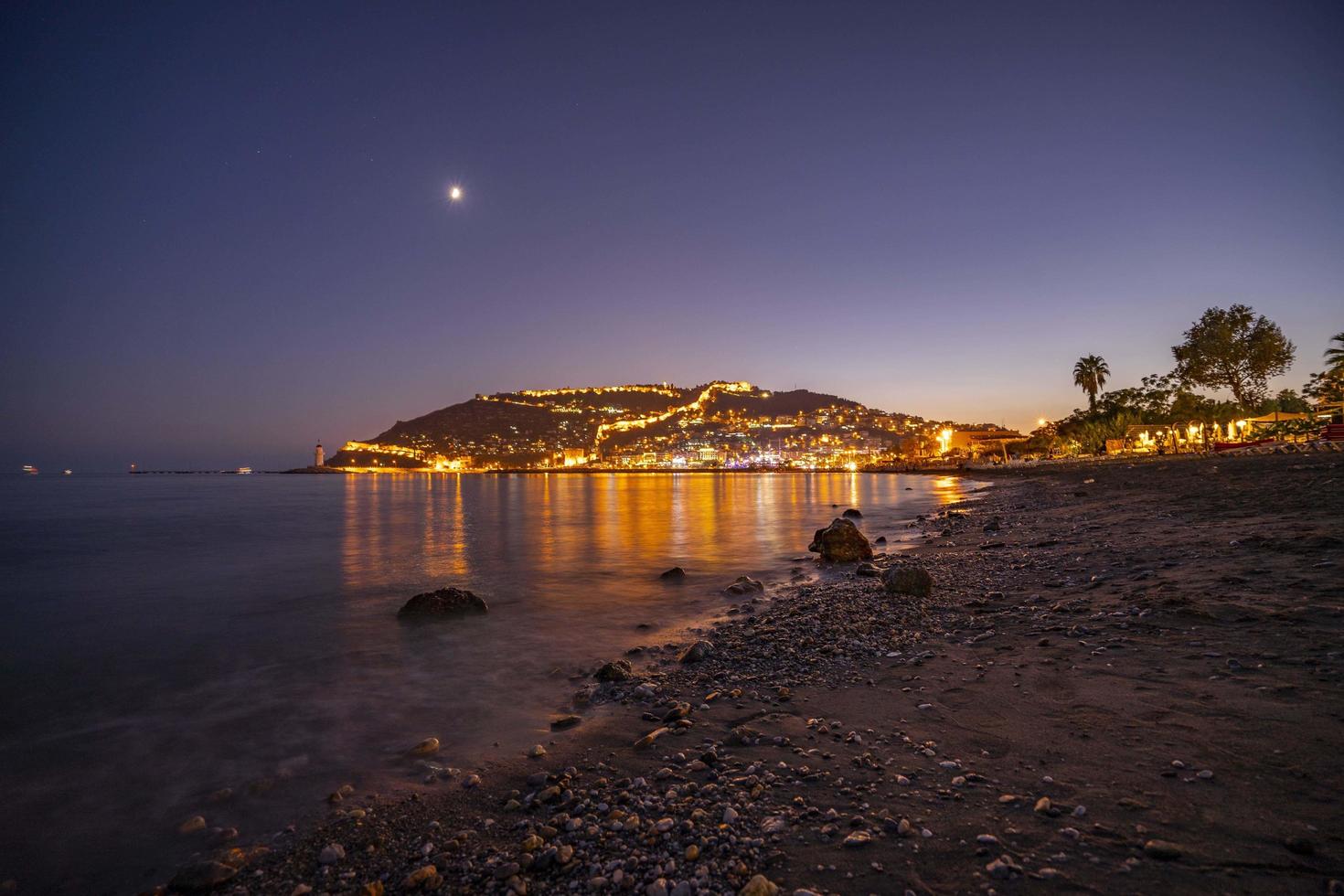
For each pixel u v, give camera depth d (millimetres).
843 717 5543
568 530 31266
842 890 3107
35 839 4465
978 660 6793
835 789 4191
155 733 6348
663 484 149500
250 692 7582
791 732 5281
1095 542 14438
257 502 69750
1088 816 3504
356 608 12648
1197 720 4551
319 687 7715
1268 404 78875
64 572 18391
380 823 4383
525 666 8383
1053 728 4773
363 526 35875
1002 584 11070
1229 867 2939
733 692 6574
